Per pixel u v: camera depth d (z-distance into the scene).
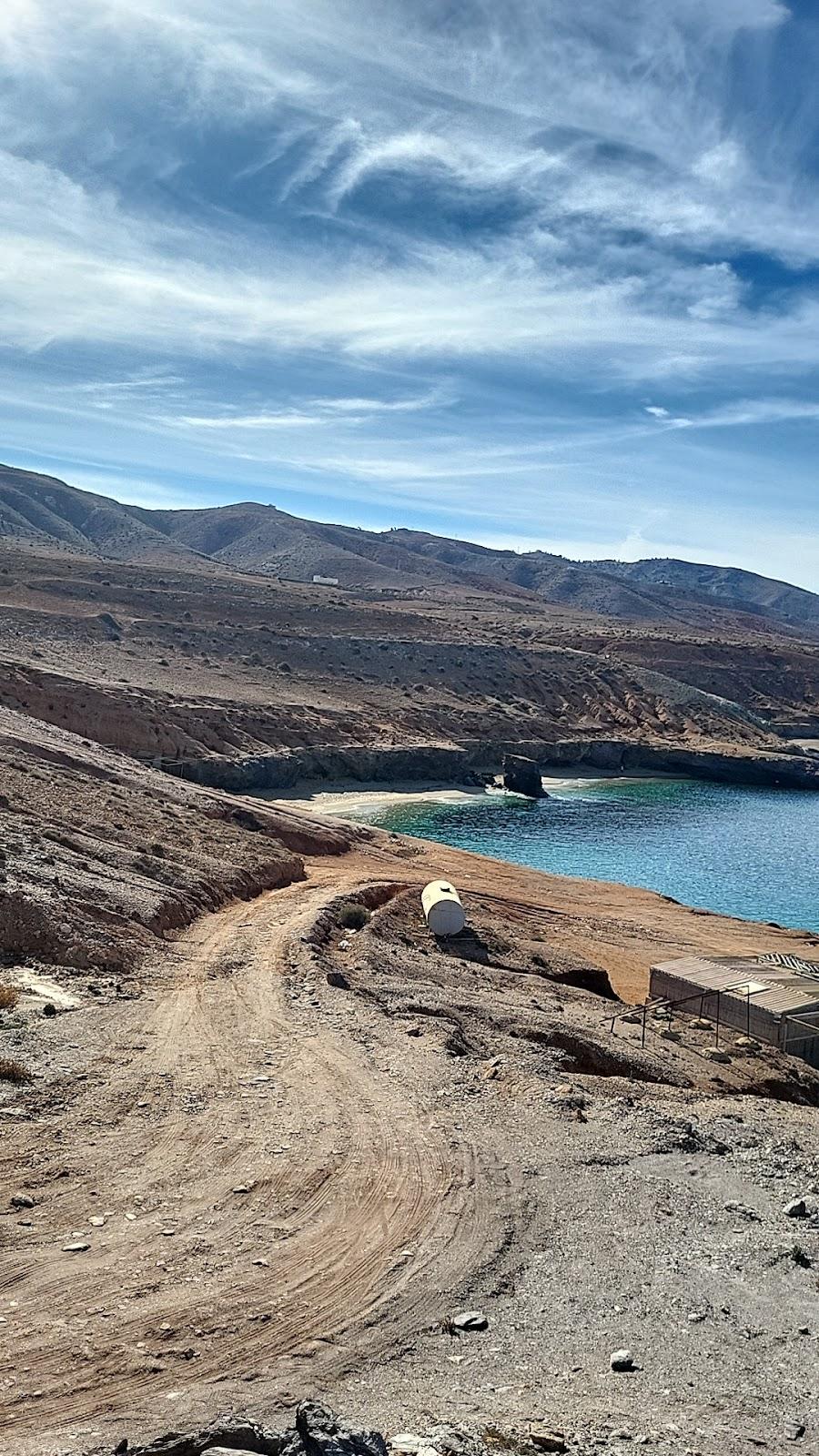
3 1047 20.62
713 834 104.56
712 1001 37.38
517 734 149.38
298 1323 11.52
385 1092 19.92
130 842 44.16
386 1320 11.73
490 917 49.50
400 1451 8.09
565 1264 13.51
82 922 29.84
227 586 197.62
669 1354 11.27
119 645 142.38
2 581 159.25
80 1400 9.70
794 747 162.12
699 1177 16.97
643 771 150.00
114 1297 11.84
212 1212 14.34
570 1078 22.55
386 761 125.38
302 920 37.88
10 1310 11.39
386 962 33.97
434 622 195.75
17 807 42.59
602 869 85.56
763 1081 29.78
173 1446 8.27
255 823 64.19
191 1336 11.08
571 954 45.03
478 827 101.62
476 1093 20.41
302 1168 16.00
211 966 29.91
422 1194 15.33
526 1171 16.53
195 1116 18.05
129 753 104.75
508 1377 10.59
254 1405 9.73
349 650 165.12
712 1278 13.28
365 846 69.06
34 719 73.00
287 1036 23.50
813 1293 13.05
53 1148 16.17
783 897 77.56
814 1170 17.91
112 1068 20.25
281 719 125.50
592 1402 10.02
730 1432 9.55
